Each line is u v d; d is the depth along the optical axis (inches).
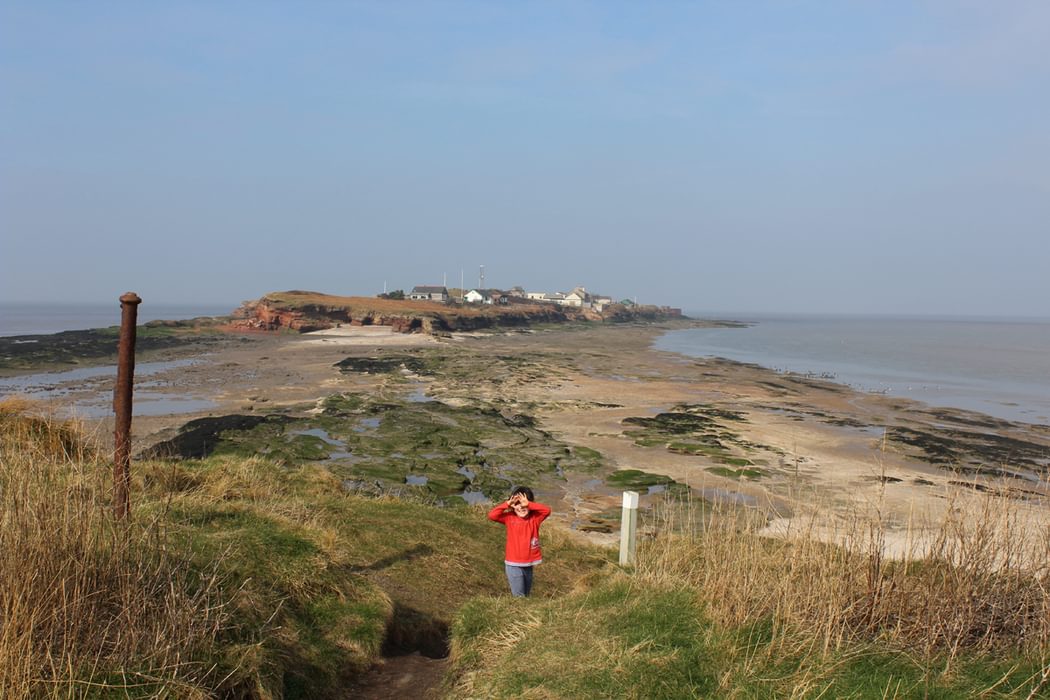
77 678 166.9
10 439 310.7
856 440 1328.7
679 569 291.3
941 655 198.5
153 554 218.2
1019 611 217.5
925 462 1155.9
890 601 227.5
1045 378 2551.7
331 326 4153.5
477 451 1161.4
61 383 1791.3
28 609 173.5
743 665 195.6
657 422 1459.2
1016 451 1254.3
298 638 242.2
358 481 937.5
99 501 233.8
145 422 1296.8
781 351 3848.4
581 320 6815.9
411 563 389.7
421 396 1771.7
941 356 3602.4
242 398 1631.4
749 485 979.3
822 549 259.4
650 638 213.2
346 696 233.6
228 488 417.4
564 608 263.0
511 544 317.7
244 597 233.9
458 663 246.8
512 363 2630.4
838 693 177.8
